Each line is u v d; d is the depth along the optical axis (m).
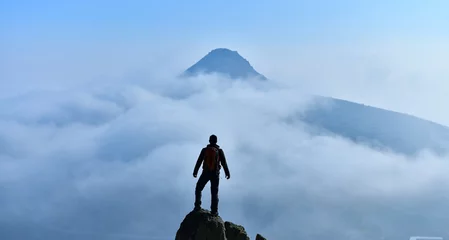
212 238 18.59
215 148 19.02
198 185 19.22
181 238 18.92
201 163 19.20
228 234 21.30
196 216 18.94
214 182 19.05
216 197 19.03
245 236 21.28
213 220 18.75
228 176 19.17
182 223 19.16
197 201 19.34
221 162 19.20
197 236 18.58
